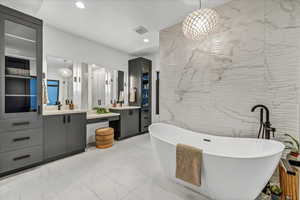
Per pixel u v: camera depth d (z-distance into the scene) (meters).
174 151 1.53
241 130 1.81
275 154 1.14
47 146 2.14
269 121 1.62
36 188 1.54
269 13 1.62
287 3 1.51
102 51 3.52
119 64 3.99
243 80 1.79
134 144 3.13
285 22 1.52
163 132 2.34
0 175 1.73
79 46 3.04
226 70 1.92
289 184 1.22
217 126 2.01
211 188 1.33
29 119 1.95
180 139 2.17
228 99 1.91
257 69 1.69
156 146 1.72
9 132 1.78
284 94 1.53
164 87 2.64
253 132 1.72
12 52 1.95
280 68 1.55
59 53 2.72
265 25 1.64
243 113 1.79
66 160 2.26
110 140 2.98
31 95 2.06
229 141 1.74
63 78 2.82
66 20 2.38
